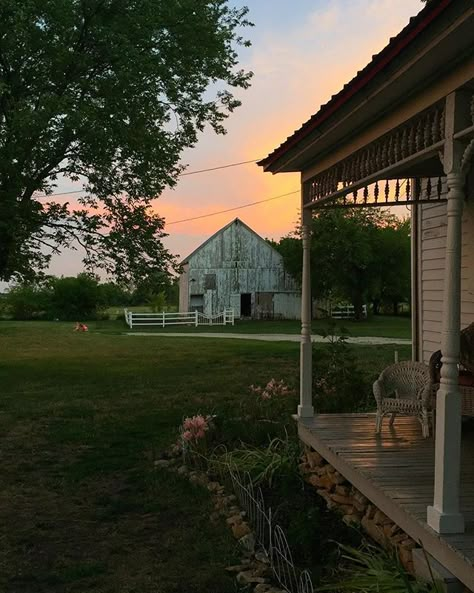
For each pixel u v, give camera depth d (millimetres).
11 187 15273
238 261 43812
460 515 3768
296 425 8367
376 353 20359
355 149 5793
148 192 17797
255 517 5445
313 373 9062
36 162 15938
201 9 16781
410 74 4070
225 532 5496
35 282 17953
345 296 42625
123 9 15734
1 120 15273
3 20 14430
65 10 14680
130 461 8000
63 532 5688
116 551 5230
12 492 6836
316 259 40875
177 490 6738
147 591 4504
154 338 28688
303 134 6266
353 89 4723
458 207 3883
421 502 4293
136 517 6047
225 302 43625
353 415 7664
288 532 5109
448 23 3416
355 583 3924
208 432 8234
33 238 16828
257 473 6777
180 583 4617
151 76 15750
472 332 6707
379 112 5035
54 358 20422
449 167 3916
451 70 3902
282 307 44312
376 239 41469
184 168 18453
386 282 42969
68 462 8047
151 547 5309
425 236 9562
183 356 20719
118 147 16344
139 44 16031
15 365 18500
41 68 15500
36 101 15039
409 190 7930
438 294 9180
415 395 6695
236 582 4559
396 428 6859
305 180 7621
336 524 5410
